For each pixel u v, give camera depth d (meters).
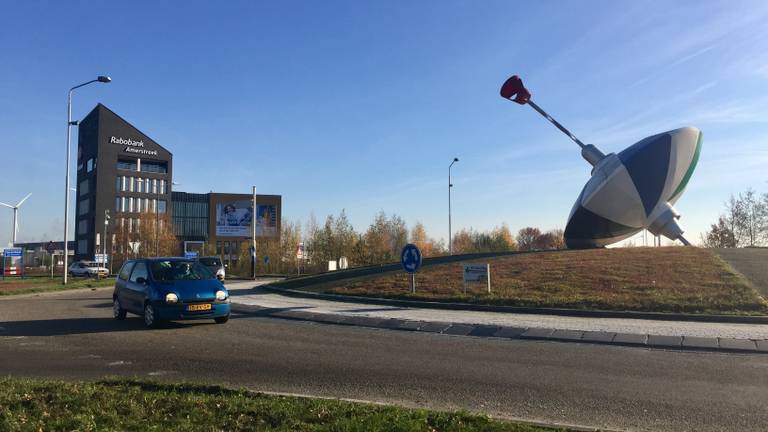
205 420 5.09
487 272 18.09
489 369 8.30
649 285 17.61
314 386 7.16
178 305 12.60
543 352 9.83
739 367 8.54
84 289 28.03
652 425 5.57
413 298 18.02
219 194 102.31
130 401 5.66
